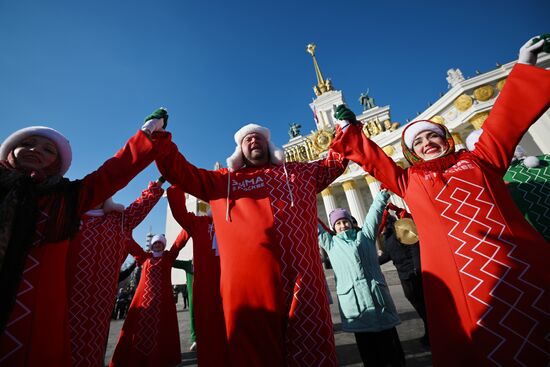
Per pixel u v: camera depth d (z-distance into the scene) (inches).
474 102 557.0
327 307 61.4
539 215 91.6
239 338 55.4
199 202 655.1
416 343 133.7
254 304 57.5
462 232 54.5
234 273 61.4
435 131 71.8
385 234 149.9
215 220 72.2
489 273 49.0
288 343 54.9
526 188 96.8
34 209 49.4
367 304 98.0
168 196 132.4
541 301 44.3
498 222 53.2
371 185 745.0
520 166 103.9
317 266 64.9
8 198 46.8
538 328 42.9
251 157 85.7
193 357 160.9
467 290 49.8
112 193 62.4
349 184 782.5
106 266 100.7
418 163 70.7
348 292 102.7
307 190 74.8
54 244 54.0
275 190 72.1
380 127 842.8
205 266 114.3
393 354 96.0
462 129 605.9
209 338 98.3
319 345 54.4
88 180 60.3
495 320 45.3
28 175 54.1
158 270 153.2
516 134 59.5
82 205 58.9
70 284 89.8
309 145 913.5
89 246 98.2
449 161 66.1
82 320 87.7
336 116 80.9
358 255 106.8
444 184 61.2
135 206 121.6
